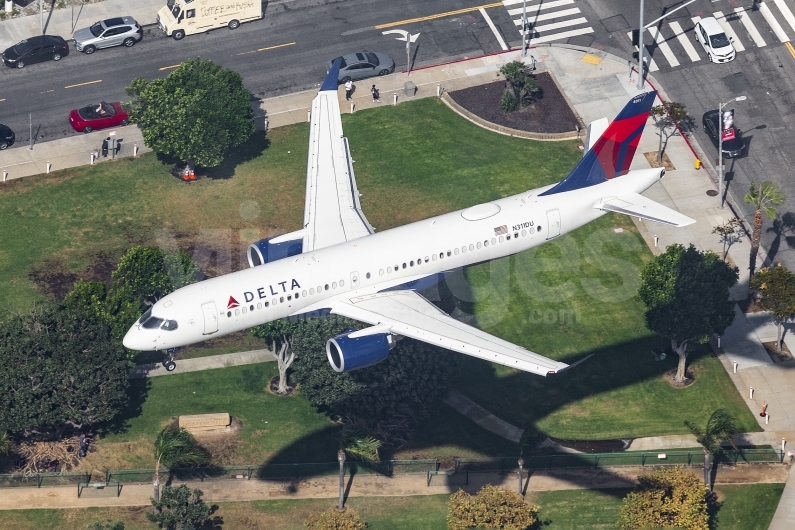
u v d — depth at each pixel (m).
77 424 116.38
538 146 146.12
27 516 110.75
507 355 100.50
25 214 138.12
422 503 111.81
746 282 130.38
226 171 143.75
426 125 148.88
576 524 109.94
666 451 115.62
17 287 129.88
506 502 107.00
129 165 144.25
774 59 155.12
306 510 111.38
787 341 124.88
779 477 113.50
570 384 121.94
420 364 113.25
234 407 120.12
